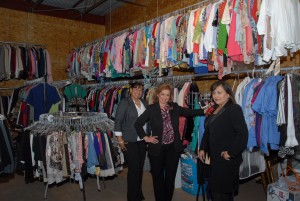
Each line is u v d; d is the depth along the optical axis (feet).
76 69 18.72
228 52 8.45
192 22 9.66
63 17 21.40
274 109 7.77
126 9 20.81
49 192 10.84
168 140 8.21
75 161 8.61
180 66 10.85
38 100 13.62
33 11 20.04
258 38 8.05
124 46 13.42
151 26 11.74
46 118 9.45
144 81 13.75
